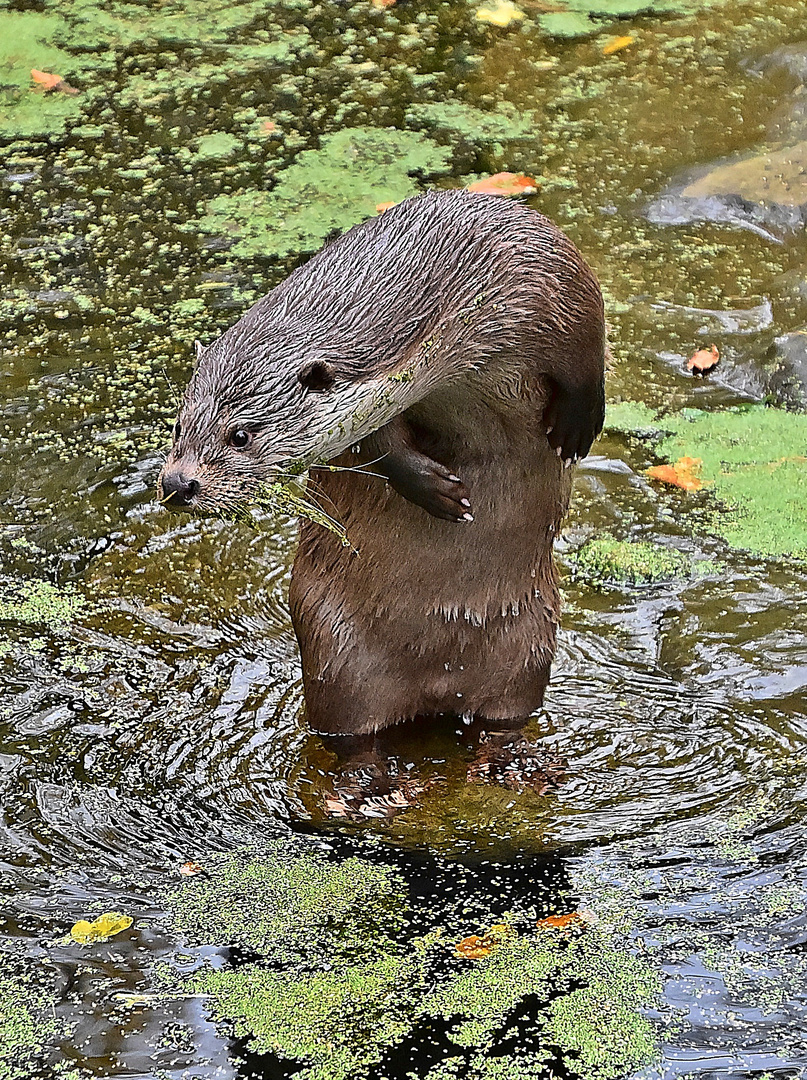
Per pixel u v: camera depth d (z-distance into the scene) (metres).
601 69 15.86
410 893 7.52
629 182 14.05
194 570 10.10
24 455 11.05
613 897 7.46
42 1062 6.56
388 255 7.30
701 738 8.60
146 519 10.52
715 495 10.63
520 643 8.41
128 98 15.70
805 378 11.62
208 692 9.02
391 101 15.45
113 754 8.51
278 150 14.69
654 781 8.29
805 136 14.44
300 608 8.38
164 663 9.27
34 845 7.86
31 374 11.88
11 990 6.95
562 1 17.19
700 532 10.31
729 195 13.73
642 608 9.67
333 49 16.47
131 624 9.59
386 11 17.11
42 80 15.99
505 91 15.55
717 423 11.32
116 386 11.75
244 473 6.98
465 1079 6.44
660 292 12.67
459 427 7.81
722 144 14.48
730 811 8.03
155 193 14.15
